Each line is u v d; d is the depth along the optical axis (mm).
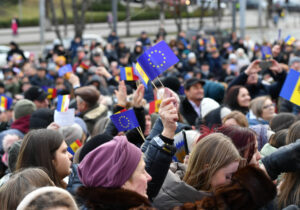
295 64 9852
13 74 17688
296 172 3953
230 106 7609
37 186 3576
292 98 4512
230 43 19531
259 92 8891
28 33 40750
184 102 7824
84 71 16375
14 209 3453
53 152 4227
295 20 17703
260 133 5504
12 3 45875
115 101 9008
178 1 20016
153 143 3771
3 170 6441
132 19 24859
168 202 3715
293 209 3568
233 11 20469
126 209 3059
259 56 14164
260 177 3047
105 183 3156
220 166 3660
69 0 40531
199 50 19500
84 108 7523
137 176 3262
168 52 4090
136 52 20344
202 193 3629
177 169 4422
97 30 37312
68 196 2992
